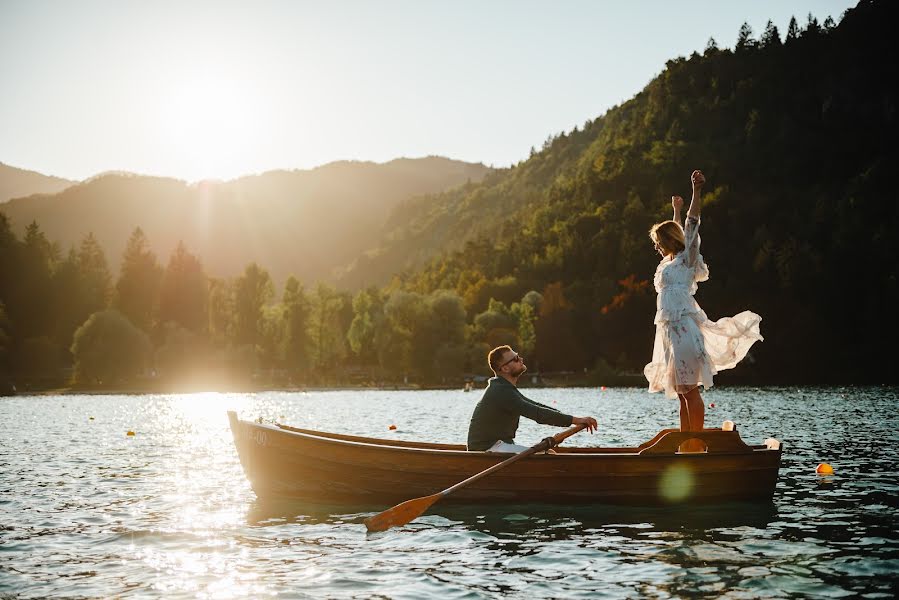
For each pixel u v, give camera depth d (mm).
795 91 183000
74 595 5887
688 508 9227
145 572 6551
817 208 130500
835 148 157875
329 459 9906
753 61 195750
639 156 173125
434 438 19828
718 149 168375
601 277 130125
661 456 9359
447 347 93188
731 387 79750
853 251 110000
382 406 47562
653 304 110562
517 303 118188
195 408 47750
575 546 7402
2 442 20109
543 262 140750
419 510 8289
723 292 105688
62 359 100875
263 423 10898
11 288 101438
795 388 73188
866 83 175500
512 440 9781
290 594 5895
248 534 8062
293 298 107500
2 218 105188
